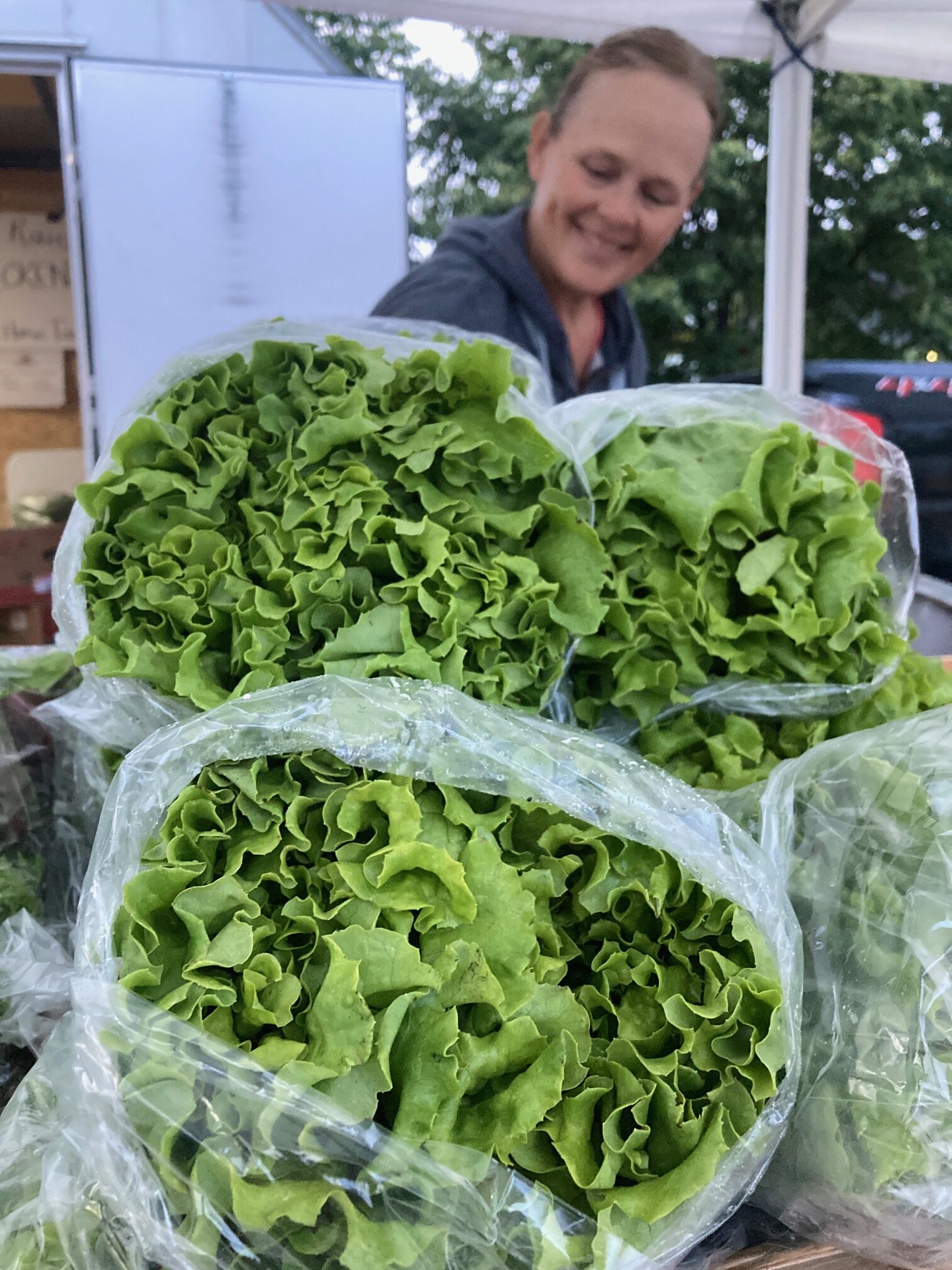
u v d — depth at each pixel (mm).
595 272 1800
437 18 1880
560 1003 564
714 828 665
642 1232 526
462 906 560
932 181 2893
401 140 2326
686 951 623
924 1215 586
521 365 976
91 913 578
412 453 765
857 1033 609
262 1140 478
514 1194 515
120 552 779
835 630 826
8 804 873
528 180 2824
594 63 1663
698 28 1915
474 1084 529
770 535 857
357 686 654
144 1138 487
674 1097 549
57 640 1046
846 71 1943
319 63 2439
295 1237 488
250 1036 522
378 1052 501
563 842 638
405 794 589
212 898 557
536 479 810
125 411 851
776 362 2117
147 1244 505
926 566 2422
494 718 666
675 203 1779
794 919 659
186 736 626
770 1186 653
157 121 2176
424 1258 485
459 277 1619
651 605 806
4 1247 548
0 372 2795
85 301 2273
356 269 2383
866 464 983
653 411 920
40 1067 626
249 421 815
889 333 3084
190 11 2209
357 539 737
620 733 841
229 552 740
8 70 2152
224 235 2281
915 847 646
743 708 856
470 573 742
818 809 705
